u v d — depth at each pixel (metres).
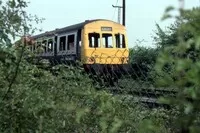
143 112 5.46
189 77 1.86
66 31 31.81
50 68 6.14
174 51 1.90
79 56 30.48
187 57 1.91
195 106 1.87
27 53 5.01
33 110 4.24
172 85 1.96
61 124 4.61
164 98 1.98
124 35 32.53
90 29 31.02
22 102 4.36
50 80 5.33
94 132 4.94
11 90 4.43
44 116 4.28
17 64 4.32
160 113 4.87
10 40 4.55
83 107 4.68
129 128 4.41
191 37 1.87
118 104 4.74
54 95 5.16
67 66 6.24
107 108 4.29
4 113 4.34
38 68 5.58
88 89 5.39
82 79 6.16
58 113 4.69
